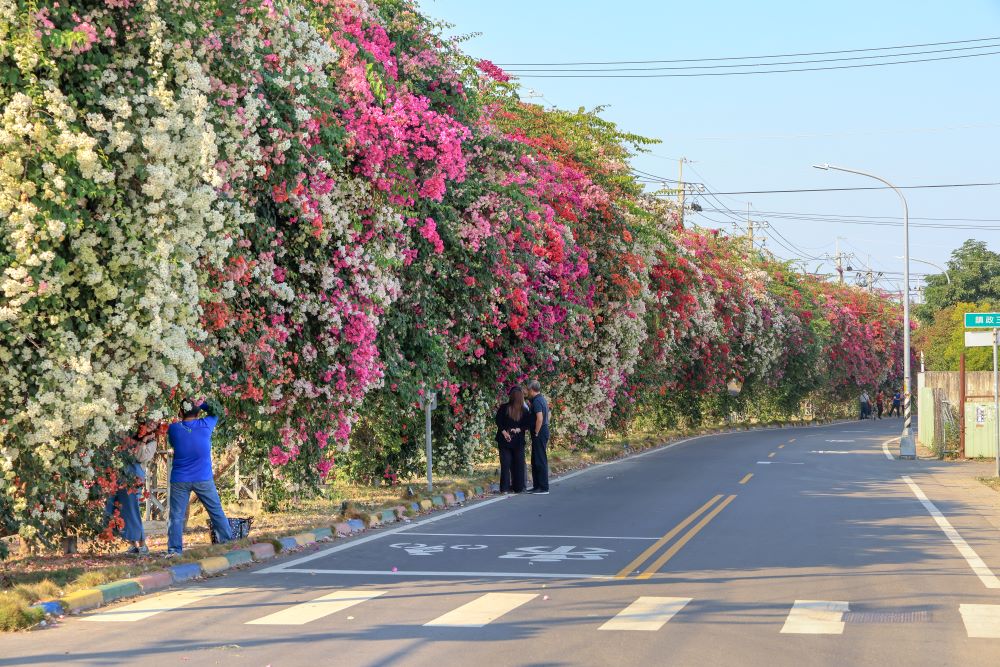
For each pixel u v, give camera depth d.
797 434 61.06
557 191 32.81
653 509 22.89
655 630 11.30
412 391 23.14
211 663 9.98
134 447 16.03
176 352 13.83
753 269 75.75
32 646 10.77
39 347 13.10
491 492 27.12
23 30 12.43
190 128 13.94
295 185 16.77
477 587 13.94
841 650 10.45
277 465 19.88
